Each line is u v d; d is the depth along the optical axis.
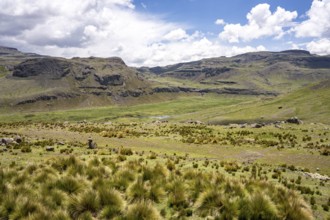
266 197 11.72
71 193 12.28
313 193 17.28
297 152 43.28
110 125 81.69
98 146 38.41
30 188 12.41
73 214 10.86
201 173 16.33
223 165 25.78
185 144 48.88
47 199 11.23
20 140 35.03
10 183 13.17
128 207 11.18
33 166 16.56
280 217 11.30
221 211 11.63
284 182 19.12
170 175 15.51
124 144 44.78
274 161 37.16
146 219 10.45
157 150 39.56
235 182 14.05
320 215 13.27
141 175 15.53
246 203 11.61
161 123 94.38
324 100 175.25
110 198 11.54
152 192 12.90
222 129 71.69
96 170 15.62
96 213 11.08
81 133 55.28
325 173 31.19
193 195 13.08
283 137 57.25
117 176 14.54
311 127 69.62
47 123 77.75
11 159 23.27
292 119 81.75
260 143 51.34
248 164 29.72
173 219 11.25
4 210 10.50
